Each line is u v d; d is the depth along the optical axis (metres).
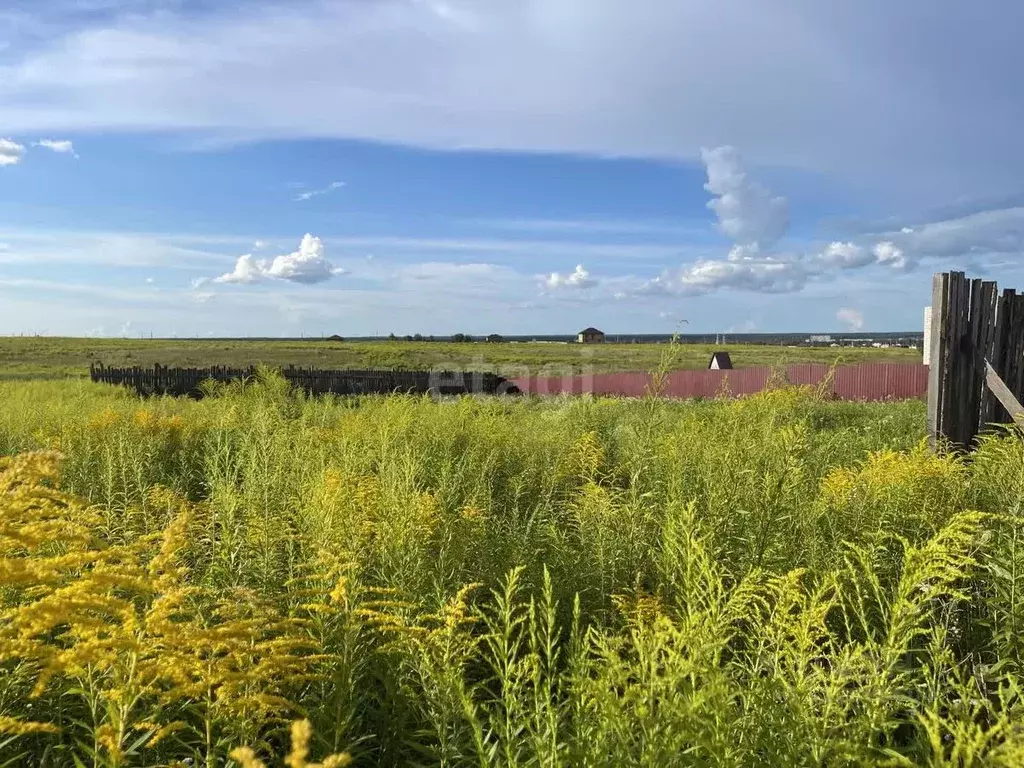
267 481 5.02
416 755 2.65
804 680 2.12
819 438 6.61
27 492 2.12
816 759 1.93
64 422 8.79
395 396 12.14
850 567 2.99
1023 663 2.84
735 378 24.03
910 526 3.98
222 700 2.19
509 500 6.11
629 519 4.31
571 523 4.91
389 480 4.80
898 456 4.95
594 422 9.46
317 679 2.59
